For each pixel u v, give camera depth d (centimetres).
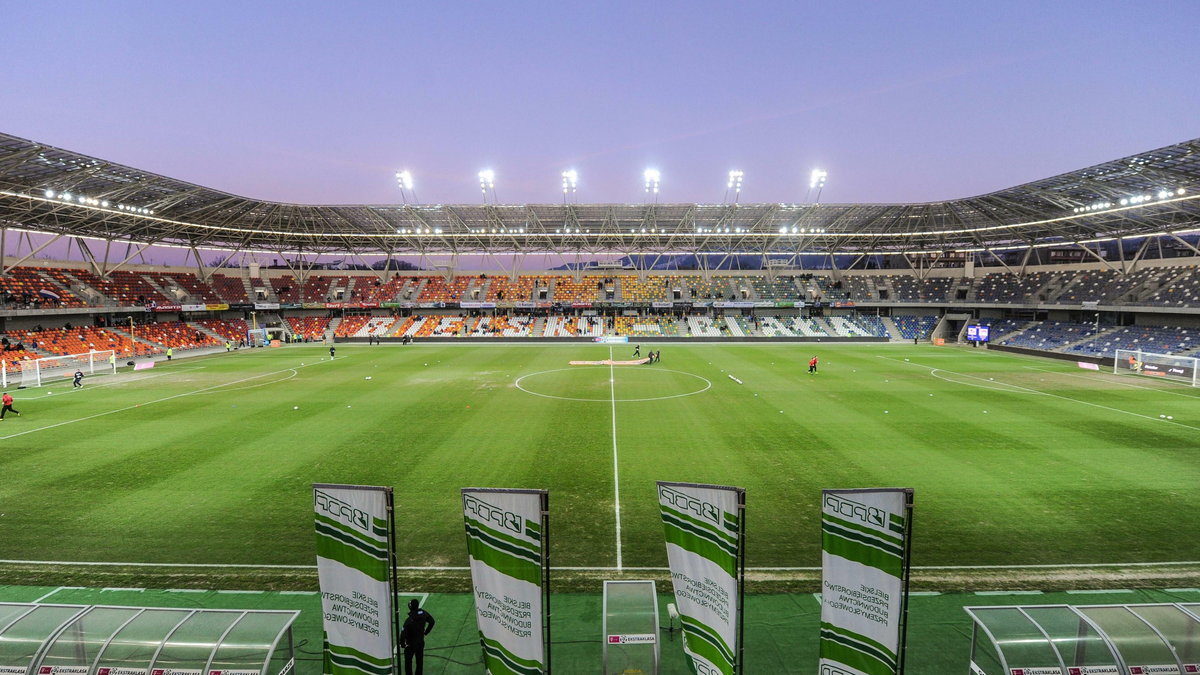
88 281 5988
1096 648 824
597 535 1479
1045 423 2656
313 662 949
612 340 7256
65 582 1240
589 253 8238
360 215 6644
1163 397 3350
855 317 8012
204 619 873
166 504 1666
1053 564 1312
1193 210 4809
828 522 775
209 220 6156
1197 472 1942
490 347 6638
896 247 8194
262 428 2559
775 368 4684
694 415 2834
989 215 6162
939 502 1678
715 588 795
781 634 1039
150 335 5944
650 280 8694
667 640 1010
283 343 7175
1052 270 7069
